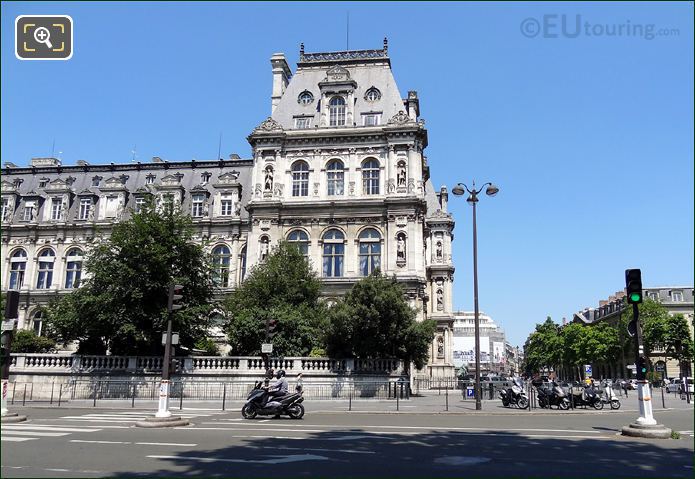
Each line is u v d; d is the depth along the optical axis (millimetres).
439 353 69750
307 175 53531
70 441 15266
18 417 20734
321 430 18516
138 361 36312
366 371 36844
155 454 13172
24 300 60156
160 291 36812
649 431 17281
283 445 14844
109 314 35844
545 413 26969
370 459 12719
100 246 38094
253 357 37125
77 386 35375
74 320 36781
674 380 71500
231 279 58125
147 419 19625
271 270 42781
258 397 23062
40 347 45156
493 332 192750
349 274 50344
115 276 36750
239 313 39781
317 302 43812
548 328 142500
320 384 36500
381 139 52812
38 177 66938
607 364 112938
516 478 10648
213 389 36125
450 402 34688
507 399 30797
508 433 18234
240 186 61469
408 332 36906
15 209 63906
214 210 61188
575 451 14328
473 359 134750
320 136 53219
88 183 65812
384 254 50375
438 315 70750
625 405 35625
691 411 30250
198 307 37406
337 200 51625
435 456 13258
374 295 37531
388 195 50938
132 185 65438
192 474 10734
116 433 17250
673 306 98688
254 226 52312
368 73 56688
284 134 53531
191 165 66062
